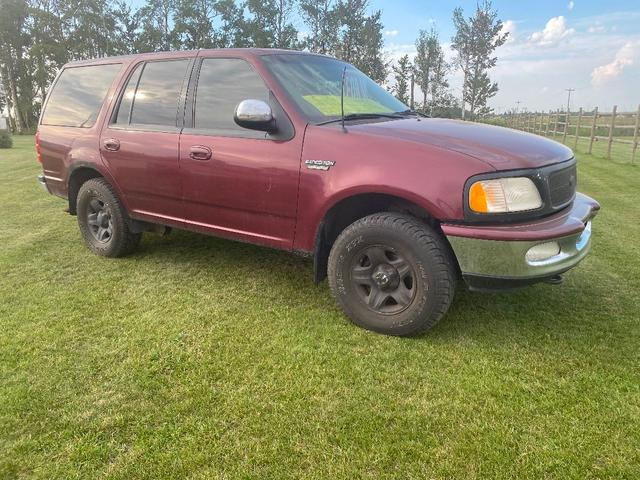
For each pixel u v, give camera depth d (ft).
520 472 6.64
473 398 8.21
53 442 7.23
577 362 9.30
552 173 9.64
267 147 11.10
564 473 6.62
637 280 13.51
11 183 31.50
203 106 12.55
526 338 10.26
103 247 15.47
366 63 139.74
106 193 14.73
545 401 8.12
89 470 6.73
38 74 160.86
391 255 10.23
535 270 9.19
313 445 7.15
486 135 10.39
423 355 9.59
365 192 9.84
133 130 13.74
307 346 9.94
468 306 11.83
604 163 40.65
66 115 15.88
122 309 11.73
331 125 10.85
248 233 11.98
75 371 9.02
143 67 14.16
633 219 20.81
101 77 15.26
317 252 10.92
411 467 6.73
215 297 12.43
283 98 11.21
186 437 7.32
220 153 11.79
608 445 7.12
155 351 9.72
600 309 11.66
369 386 8.57
